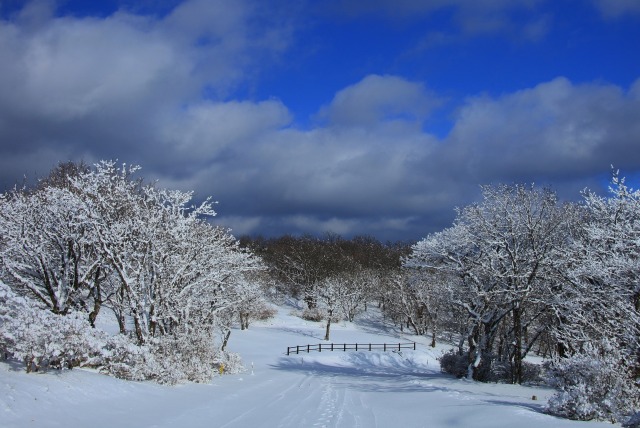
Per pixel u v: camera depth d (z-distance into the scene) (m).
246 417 13.35
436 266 30.97
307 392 20.48
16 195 24.00
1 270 22.16
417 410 15.77
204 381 19.98
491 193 28.39
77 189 24.48
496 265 28.23
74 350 13.80
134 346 16.98
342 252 90.69
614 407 13.30
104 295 25.97
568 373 14.37
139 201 22.94
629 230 21.83
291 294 81.50
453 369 31.39
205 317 25.22
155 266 21.19
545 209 26.86
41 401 10.70
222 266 28.91
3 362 12.60
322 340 54.81
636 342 17.36
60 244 22.34
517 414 13.39
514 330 27.25
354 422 13.52
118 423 10.61
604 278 21.14
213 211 24.27
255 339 50.31
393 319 70.50
